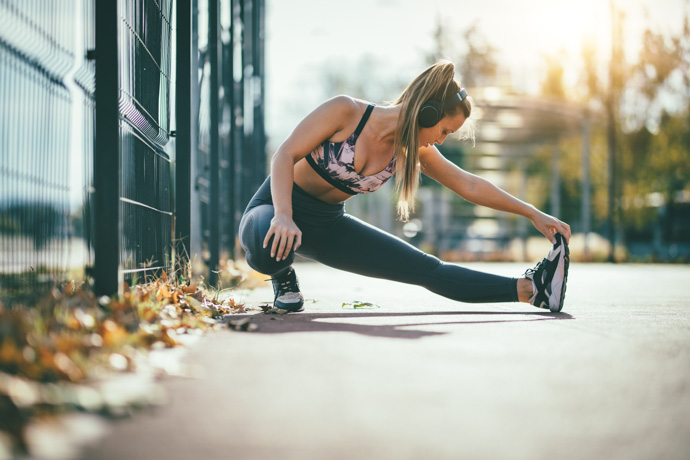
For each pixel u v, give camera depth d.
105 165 2.56
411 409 1.43
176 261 3.91
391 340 2.29
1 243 1.96
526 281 3.39
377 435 1.25
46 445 1.16
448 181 3.51
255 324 2.76
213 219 5.34
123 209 2.80
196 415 1.37
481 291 3.36
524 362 1.93
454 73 3.02
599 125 20.41
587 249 18.59
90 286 2.61
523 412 1.41
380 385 1.63
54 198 2.33
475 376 1.74
